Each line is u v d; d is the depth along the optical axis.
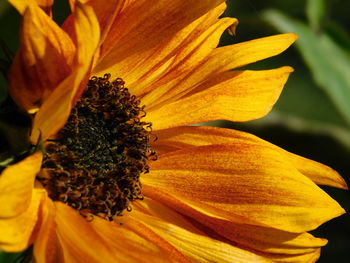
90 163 0.26
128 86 0.27
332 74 0.41
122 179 0.27
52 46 0.22
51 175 0.25
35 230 0.23
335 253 0.48
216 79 0.28
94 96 0.26
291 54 0.69
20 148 0.23
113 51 0.26
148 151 0.27
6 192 0.21
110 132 0.27
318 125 0.45
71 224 0.24
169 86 0.28
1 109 0.23
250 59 0.28
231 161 0.27
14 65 0.22
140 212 0.27
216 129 0.28
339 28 0.41
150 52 0.27
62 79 0.23
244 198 0.27
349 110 0.41
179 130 0.28
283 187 0.27
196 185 0.27
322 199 0.27
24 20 0.22
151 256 0.24
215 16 0.27
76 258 0.23
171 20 0.26
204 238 0.27
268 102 0.28
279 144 0.45
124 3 0.25
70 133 0.25
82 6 0.22
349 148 0.44
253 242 0.27
